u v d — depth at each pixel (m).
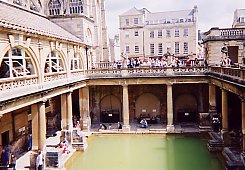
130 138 35.50
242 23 65.44
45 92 25.56
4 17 22.69
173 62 42.34
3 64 24.95
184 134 36.03
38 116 25.30
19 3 36.44
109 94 43.34
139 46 80.56
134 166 26.19
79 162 27.61
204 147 30.73
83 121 38.94
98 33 50.81
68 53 33.06
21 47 22.39
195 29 77.69
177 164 26.23
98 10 53.91
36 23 30.47
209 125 35.94
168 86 37.19
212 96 36.09
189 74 36.47
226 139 28.41
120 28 81.31
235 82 23.03
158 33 79.44
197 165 25.80
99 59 50.41
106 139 35.47
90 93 43.56
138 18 79.94
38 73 24.94
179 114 42.09
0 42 19.45
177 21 79.31
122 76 37.75
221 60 34.53
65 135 31.11
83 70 38.28
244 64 31.59
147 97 42.97
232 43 35.62
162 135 36.22
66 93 32.91
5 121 27.09
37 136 25.28
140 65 42.19
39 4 43.28
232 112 34.00
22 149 30.25
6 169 22.53
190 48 78.25
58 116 40.56
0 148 26.00
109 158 28.59
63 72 31.28
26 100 22.53
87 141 34.75
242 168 21.31
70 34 40.34
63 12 44.06
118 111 43.25
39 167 23.84
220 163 25.84
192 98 42.09
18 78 21.64
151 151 30.31
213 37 36.00
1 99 18.59
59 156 24.48
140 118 42.00
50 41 27.80
